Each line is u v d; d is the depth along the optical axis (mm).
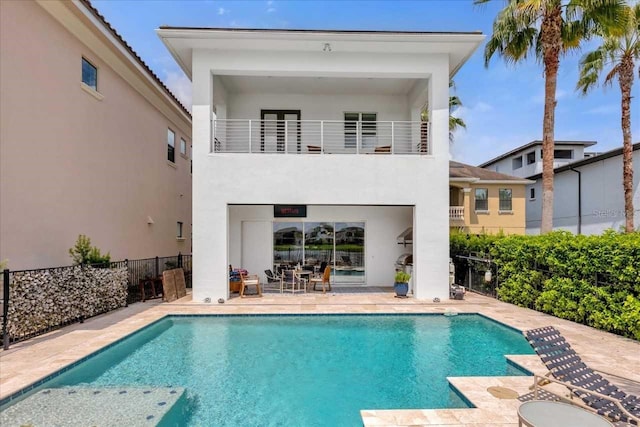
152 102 15812
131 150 14086
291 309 10641
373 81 13984
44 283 7977
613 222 19766
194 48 12039
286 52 12242
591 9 11641
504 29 12859
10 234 8398
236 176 12062
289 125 15219
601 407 4090
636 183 18359
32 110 9055
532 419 3561
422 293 12133
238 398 5691
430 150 12586
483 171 24734
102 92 12133
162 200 17078
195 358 7387
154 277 13289
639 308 7281
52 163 9750
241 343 8273
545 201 12859
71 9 9906
